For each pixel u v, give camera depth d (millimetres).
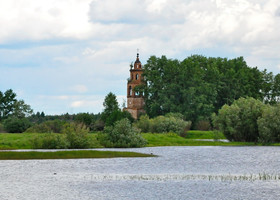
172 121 140250
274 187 46531
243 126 115750
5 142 94000
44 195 43062
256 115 114938
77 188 46375
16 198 41719
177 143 113500
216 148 98875
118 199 41375
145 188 46188
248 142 117375
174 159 73875
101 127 164250
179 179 51906
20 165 65250
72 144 92750
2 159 72562
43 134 97188
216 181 50375
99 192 44312
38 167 63000
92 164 66750
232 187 46562
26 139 97062
